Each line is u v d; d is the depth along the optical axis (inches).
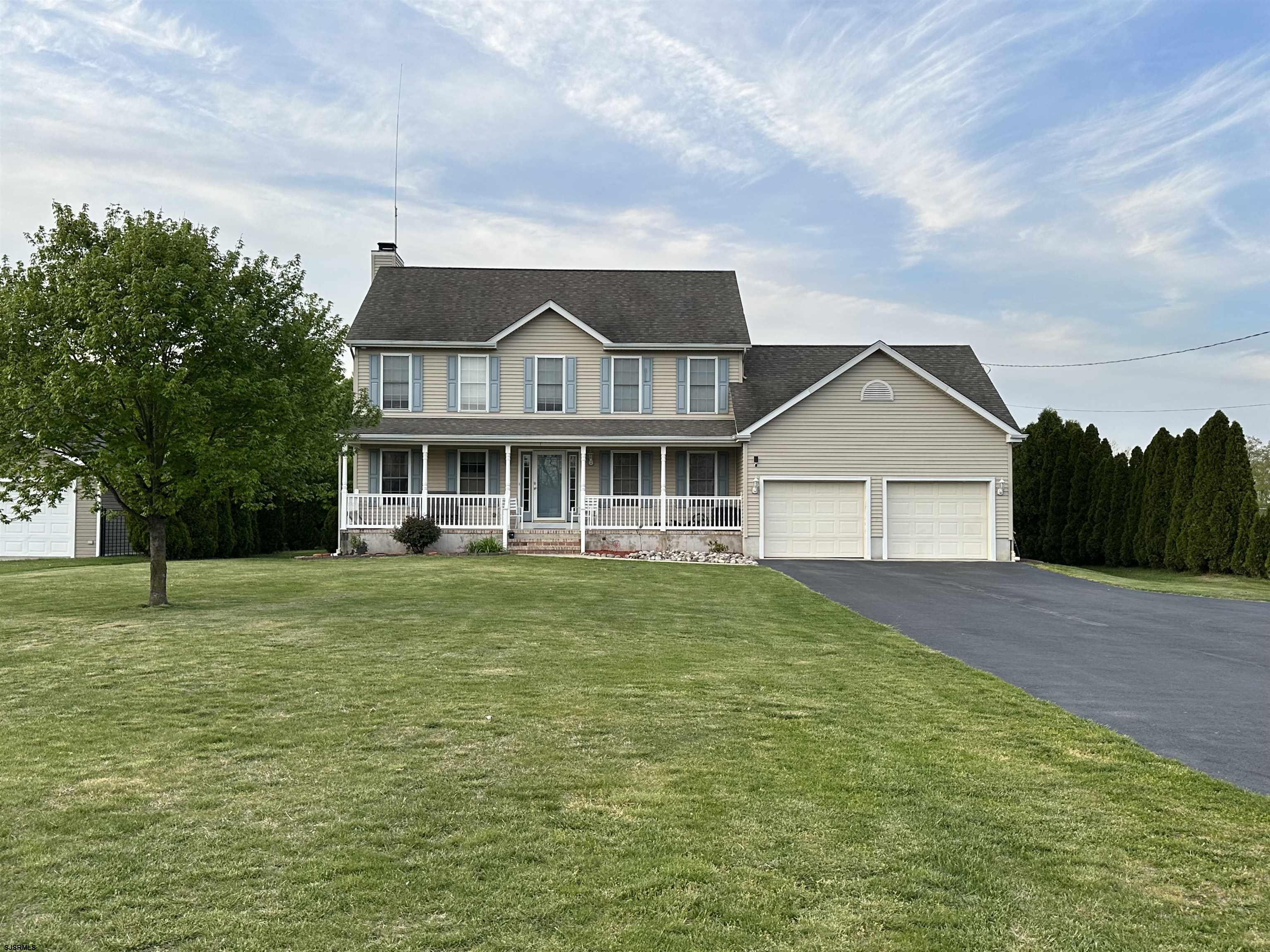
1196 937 156.0
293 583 649.0
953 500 968.9
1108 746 265.0
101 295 475.8
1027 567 888.9
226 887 168.1
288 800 212.7
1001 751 259.8
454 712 292.5
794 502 972.6
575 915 159.3
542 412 1042.7
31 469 491.8
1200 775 240.5
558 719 285.0
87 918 156.3
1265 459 1996.8
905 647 428.1
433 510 976.3
